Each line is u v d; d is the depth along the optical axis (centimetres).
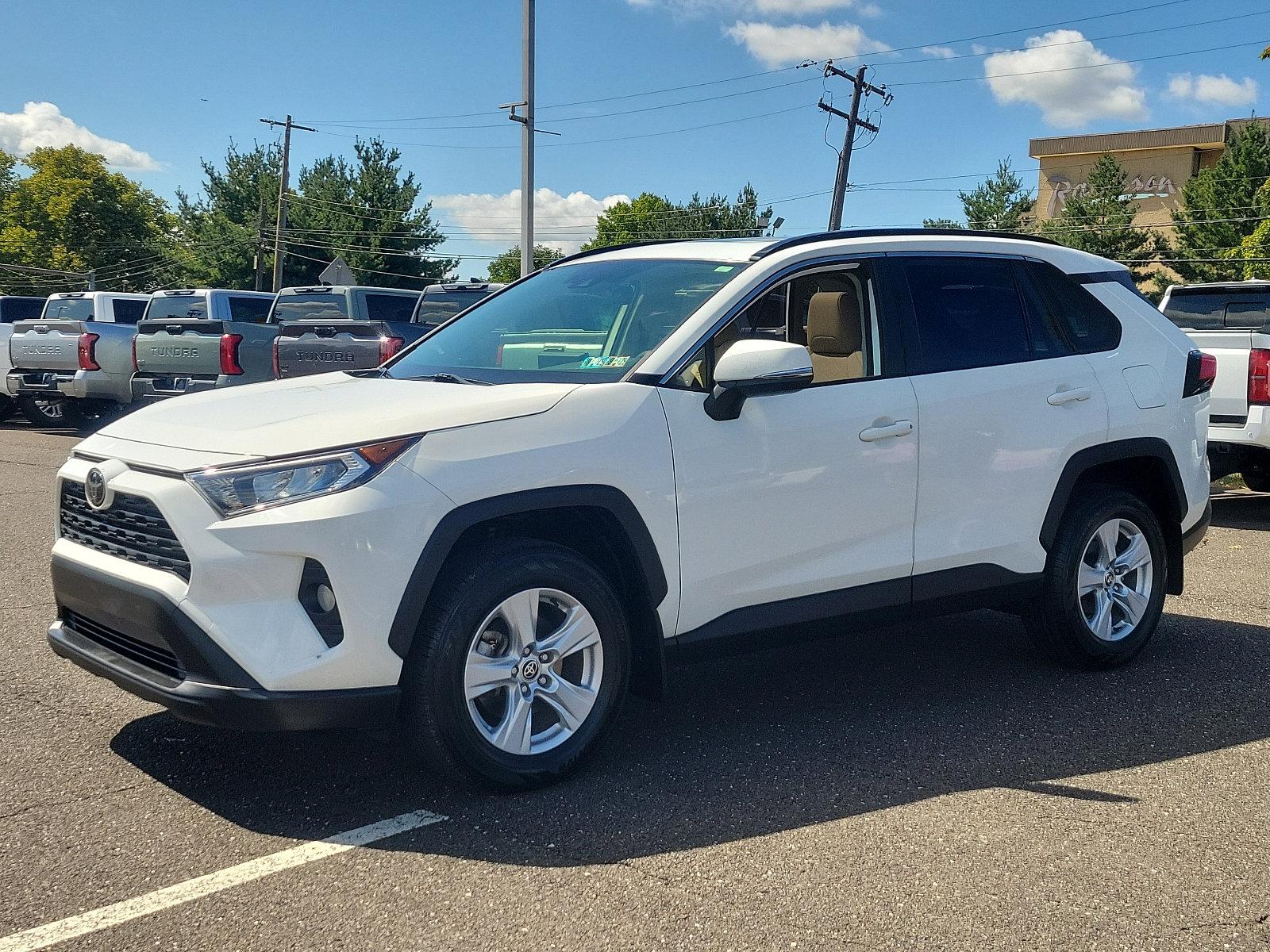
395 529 334
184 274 7269
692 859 325
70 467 390
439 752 351
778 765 400
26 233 8388
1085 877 317
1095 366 508
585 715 381
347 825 346
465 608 349
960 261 484
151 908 295
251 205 6856
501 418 362
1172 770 400
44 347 1498
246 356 1273
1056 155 8006
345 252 6347
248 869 317
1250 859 329
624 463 376
